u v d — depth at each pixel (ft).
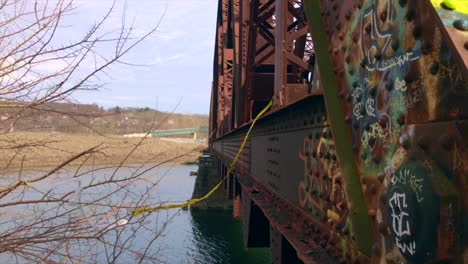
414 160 5.45
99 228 10.26
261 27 25.57
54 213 10.68
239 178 33.19
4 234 9.39
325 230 10.59
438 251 4.73
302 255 10.55
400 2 6.09
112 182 10.32
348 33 8.47
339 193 9.29
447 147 4.70
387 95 6.58
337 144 8.39
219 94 85.71
